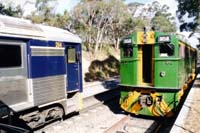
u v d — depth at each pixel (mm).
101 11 39875
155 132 10367
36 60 9523
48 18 33094
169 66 11539
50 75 10180
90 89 22594
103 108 14430
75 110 12055
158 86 11742
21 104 8898
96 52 40469
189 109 11242
